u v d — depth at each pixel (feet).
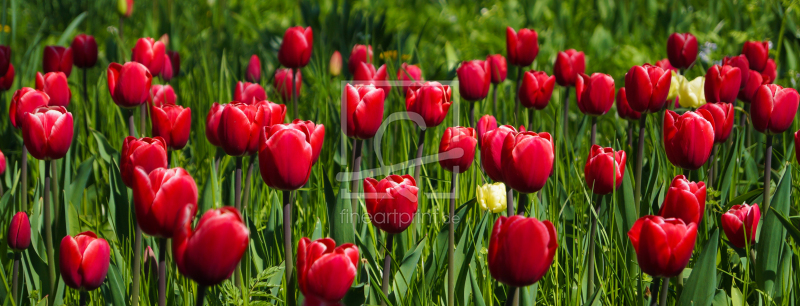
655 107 7.26
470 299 6.60
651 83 7.15
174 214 4.69
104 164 9.99
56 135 6.47
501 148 5.70
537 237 4.45
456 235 7.60
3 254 6.96
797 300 6.51
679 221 4.94
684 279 6.87
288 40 11.05
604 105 8.76
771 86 7.08
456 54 17.95
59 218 7.25
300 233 7.59
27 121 6.38
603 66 17.99
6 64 10.32
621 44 19.31
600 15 22.71
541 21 23.41
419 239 7.80
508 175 5.36
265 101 7.05
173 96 10.69
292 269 5.49
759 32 16.35
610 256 6.42
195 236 4.09
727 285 7.16
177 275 6.80
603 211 7.76
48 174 6.67
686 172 8.94
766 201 7.31
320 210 7.88
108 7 23.34
